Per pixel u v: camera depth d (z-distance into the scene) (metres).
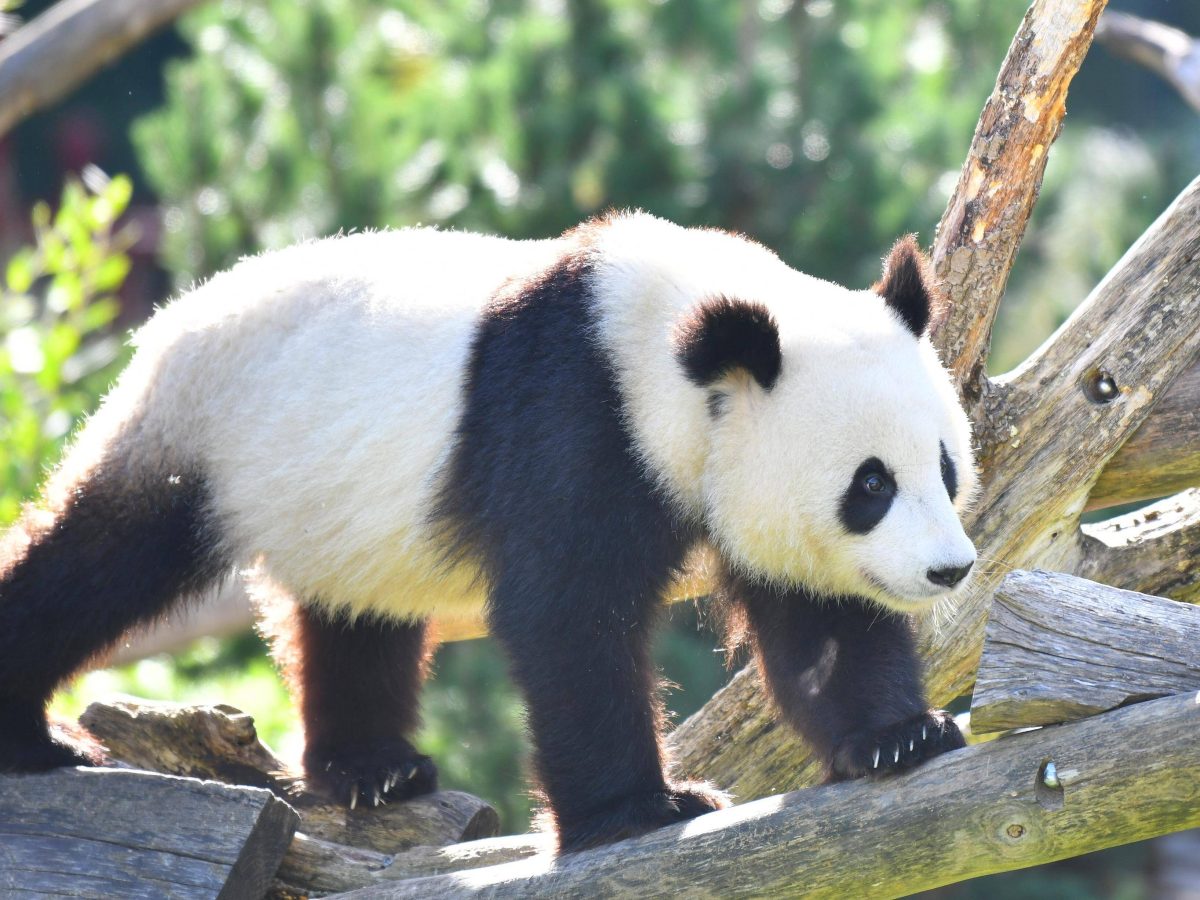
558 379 7.92
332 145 18.77
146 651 16.61
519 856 7.73
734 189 18.23
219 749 9.28
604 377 7.89
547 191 17.73
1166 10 39.78
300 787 9.31
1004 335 19.66
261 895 7.66
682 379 7.86
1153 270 8.98
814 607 8.41
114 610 8.70
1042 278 20.22
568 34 18.31
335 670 9.76
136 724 9.05
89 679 15.17
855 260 17.75
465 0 19.64
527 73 18.11
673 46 18.95
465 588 8.70
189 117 19.36
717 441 8.02
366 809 9.13
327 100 19.09
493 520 7.93
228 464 8.82
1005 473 9.02
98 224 15.61
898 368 7.90
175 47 41.50
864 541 7.82
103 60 19.38
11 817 7.70
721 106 18.23
